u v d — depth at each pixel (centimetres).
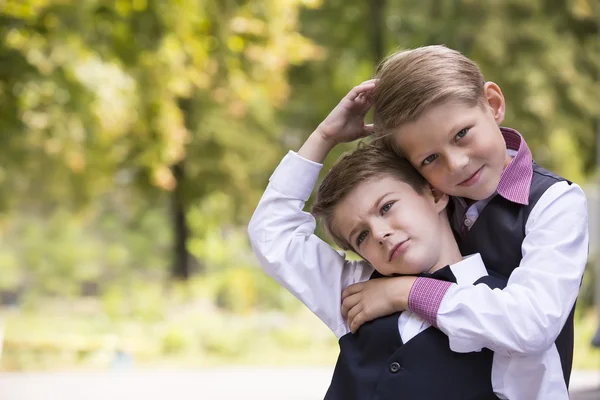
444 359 246
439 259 256
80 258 2861
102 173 1886
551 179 251
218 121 2092
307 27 2283
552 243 241
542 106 2028
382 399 248
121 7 1328
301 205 284
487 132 242
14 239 2970
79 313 2091
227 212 2234
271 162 2178
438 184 247
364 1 2253
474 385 245
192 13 1402
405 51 256
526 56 2083
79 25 1288
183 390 993
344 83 2306
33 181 2091
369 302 258
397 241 252
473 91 242
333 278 277
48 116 1334
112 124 1358
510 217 251
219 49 1502
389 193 254
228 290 1845
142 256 3119
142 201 2716
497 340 235
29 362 1278
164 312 1727
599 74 2139
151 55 1425
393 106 244
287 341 1485
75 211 2109
